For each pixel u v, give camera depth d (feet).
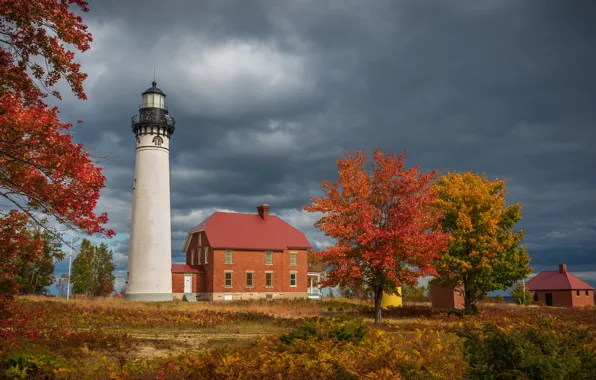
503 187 108.58
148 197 157.48
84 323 75.66
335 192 87.61
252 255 182.60
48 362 39.63
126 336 59.72
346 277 84.23
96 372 38.58
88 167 32.73
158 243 156.76
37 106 32.14
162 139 161.79
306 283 192.24
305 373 32.91
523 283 176.96
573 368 24.67
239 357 37.83
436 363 34.32
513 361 26.17
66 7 30.76
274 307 126.21
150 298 152.56
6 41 30.27
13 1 28.17
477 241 102.83
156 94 163.22
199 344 56.90
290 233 195.62
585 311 116.78
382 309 113.70
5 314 35.19
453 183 111.24
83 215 33.22
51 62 31.48
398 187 86.12
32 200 32.45
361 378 31.42
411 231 83.10
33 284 152.56
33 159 31.55
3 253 34.17
